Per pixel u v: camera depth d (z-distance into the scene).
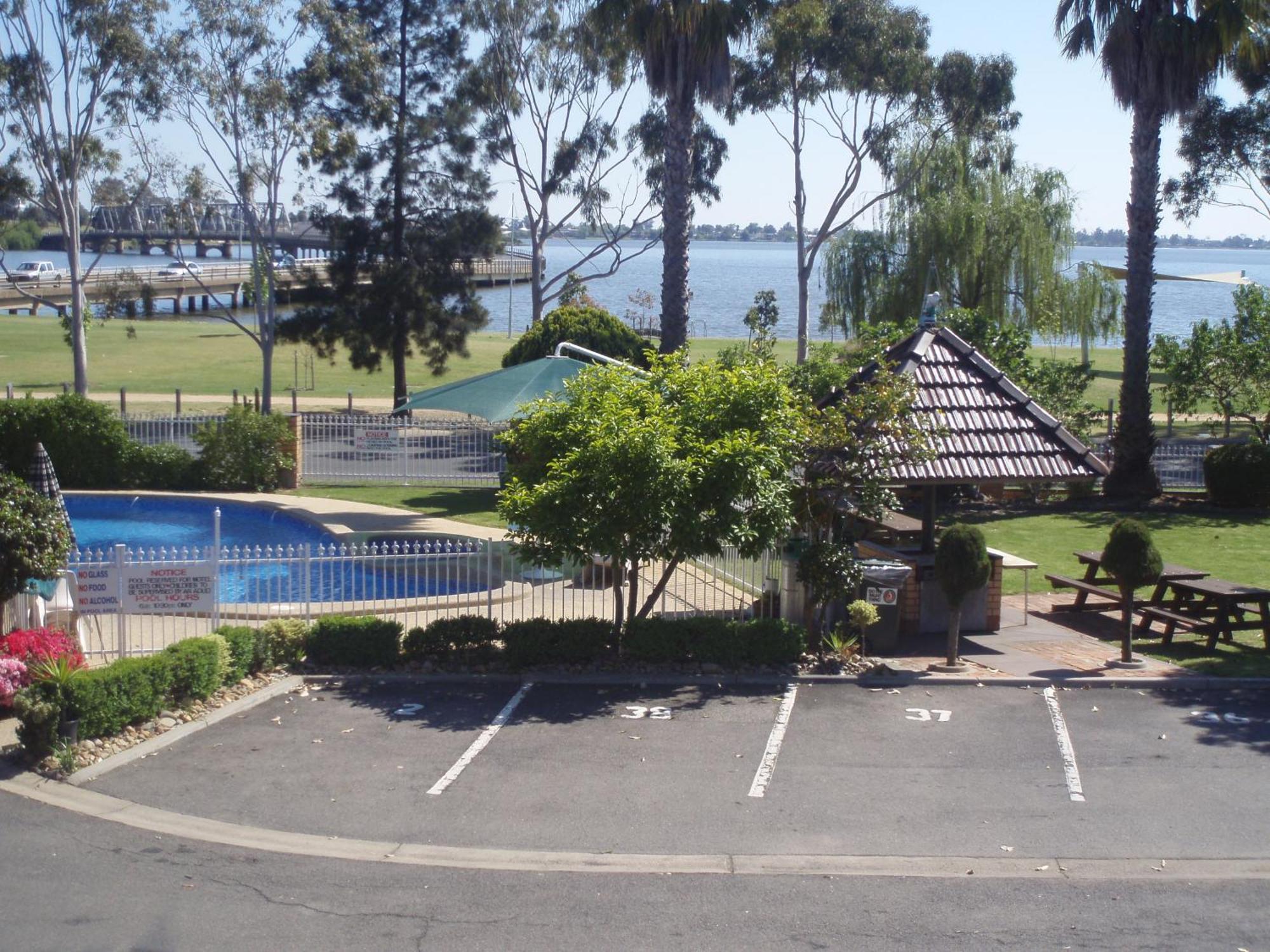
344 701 11.47
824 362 22.78
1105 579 15.84
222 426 24.86
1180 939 7.03
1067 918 7.30
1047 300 38.00
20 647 10.59
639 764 9.87
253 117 32.69
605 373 13.31
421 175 38.53
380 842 8.29
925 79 39.09
